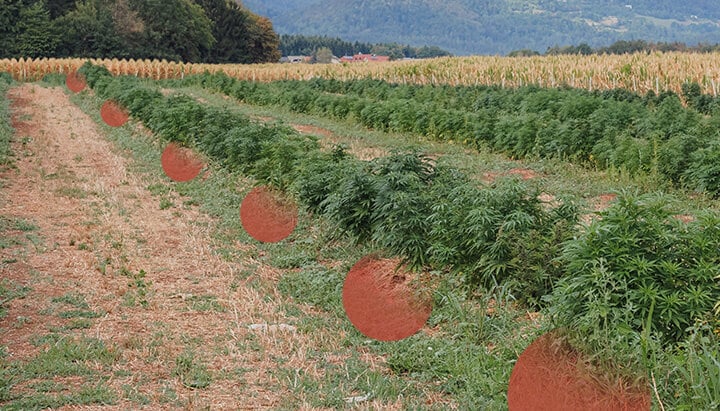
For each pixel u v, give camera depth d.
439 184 10.64
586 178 17.33
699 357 5.97
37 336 8.03
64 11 91.00
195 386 6.88
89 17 86.44
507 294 8.60
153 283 10.09
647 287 6.76
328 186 12.41
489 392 6.52
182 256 11.44
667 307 6.64
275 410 6.38
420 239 9.51
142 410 6.39
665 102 25.62
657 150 16.17
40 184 16.78
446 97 34.69
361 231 11.19
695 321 6.58
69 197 15.46
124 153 21.41
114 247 11.80
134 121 26.80
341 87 46.44
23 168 18.84
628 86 38.38
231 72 65.94
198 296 9.55
